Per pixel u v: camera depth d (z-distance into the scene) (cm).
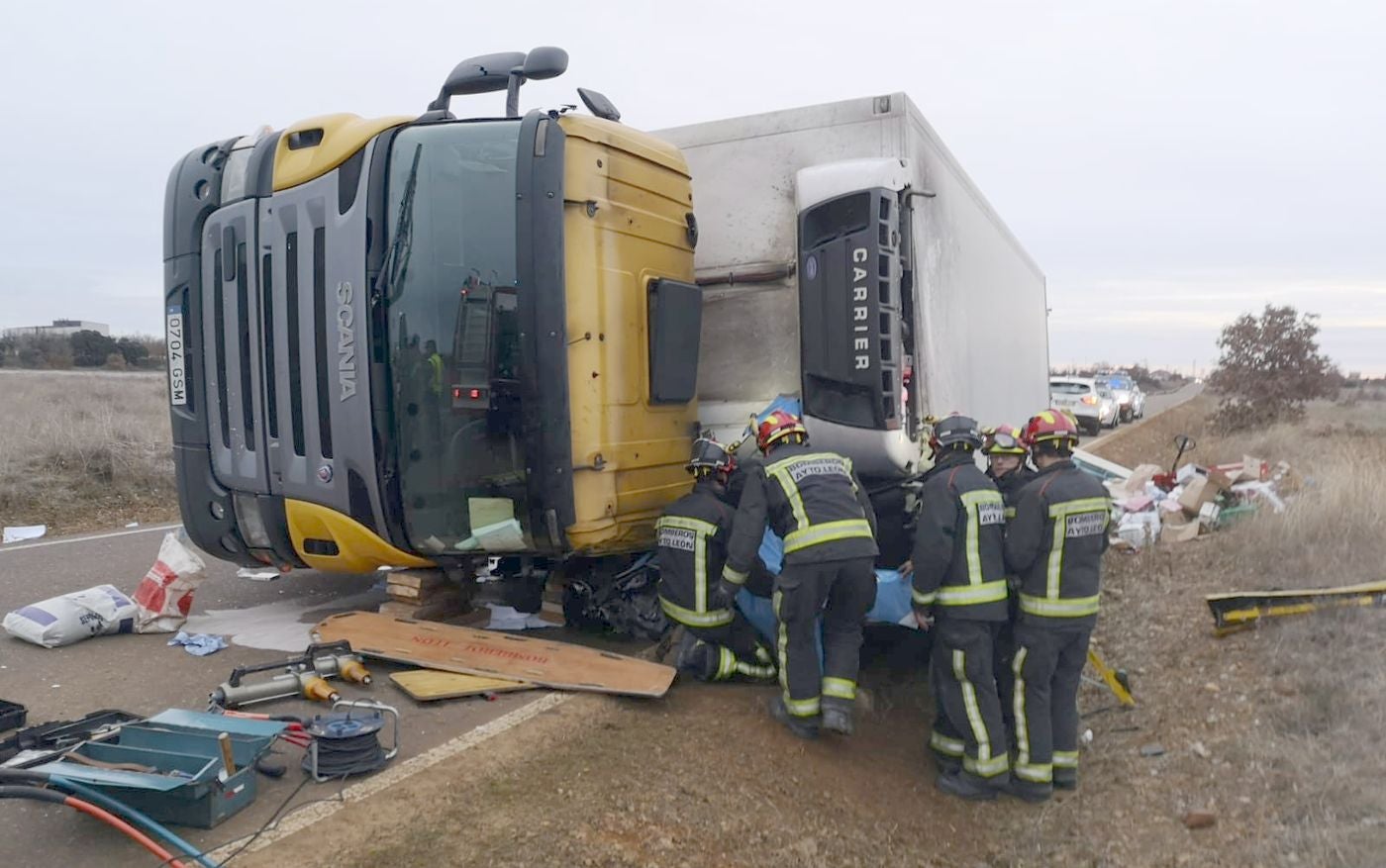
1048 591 494
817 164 625
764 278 632
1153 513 966
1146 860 430
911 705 606
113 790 323
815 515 482
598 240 529
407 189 525
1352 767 449
